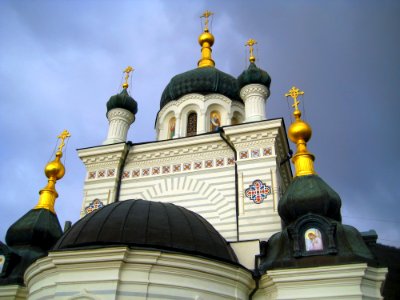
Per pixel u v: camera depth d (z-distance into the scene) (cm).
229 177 2620
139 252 1639
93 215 1894
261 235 2316
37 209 2692
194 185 2662
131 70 3491
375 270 1753
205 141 2769
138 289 1608
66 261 1683
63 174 2933
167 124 3412
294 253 1850
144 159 2856
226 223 2458
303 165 2266
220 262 1750
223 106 3303
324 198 2012
